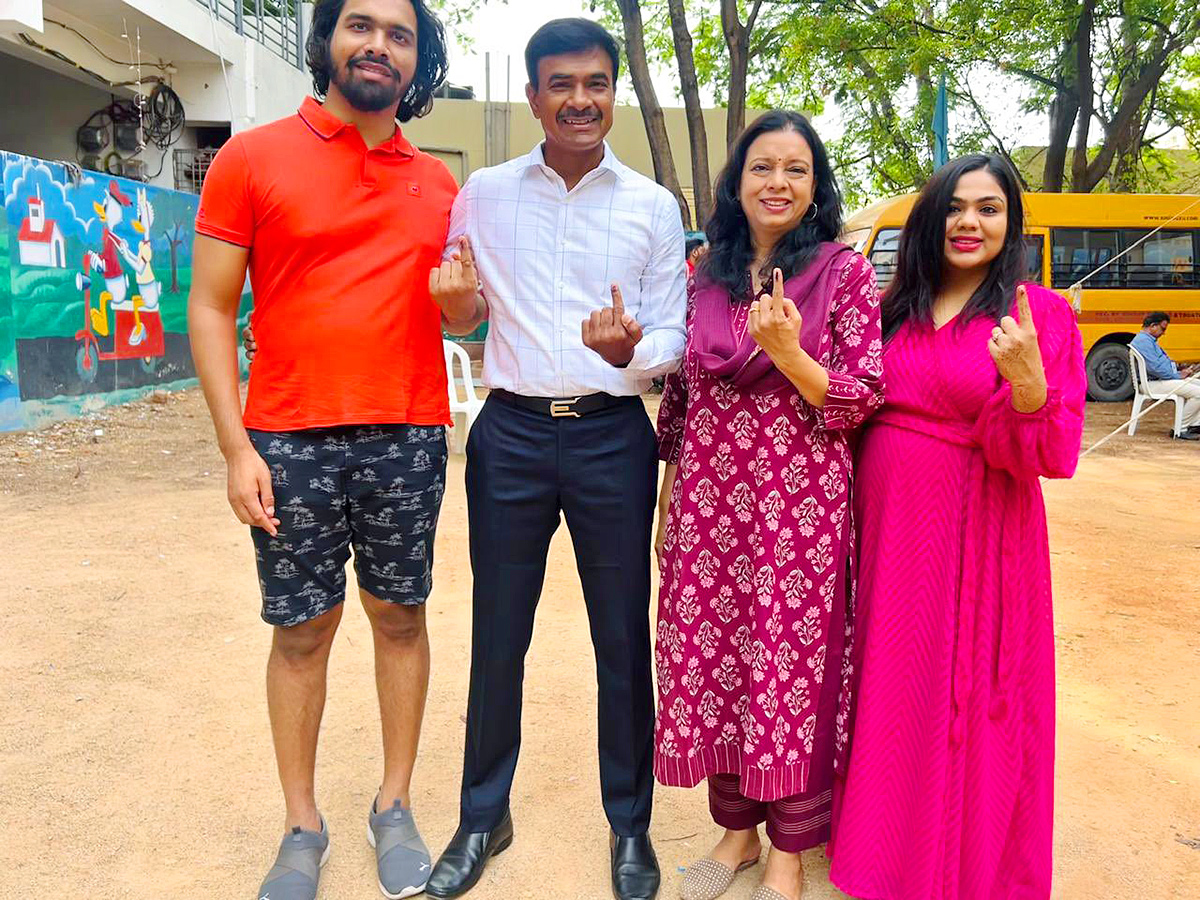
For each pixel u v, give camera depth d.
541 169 2.24
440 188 2.32
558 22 2.11
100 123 12.59
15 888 2.32
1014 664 2.12
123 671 3.57
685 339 2.33
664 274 2.33
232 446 2.13
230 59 12.63
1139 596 4.62
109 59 11.60
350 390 2.16
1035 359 1.88
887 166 18.94
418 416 2.27
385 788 2.46
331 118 2.15
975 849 2.10
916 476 2.13
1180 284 13.05
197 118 12.78
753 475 2.17
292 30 15.80
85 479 6.81
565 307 2.24
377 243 2.18
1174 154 21.08
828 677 2.19
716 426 2.20
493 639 2.37
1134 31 14.32
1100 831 2.62
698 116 12.54
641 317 2.34
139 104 12.08
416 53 2.21
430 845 2.55
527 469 2.28
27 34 9.77
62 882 2.35
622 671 2.37
